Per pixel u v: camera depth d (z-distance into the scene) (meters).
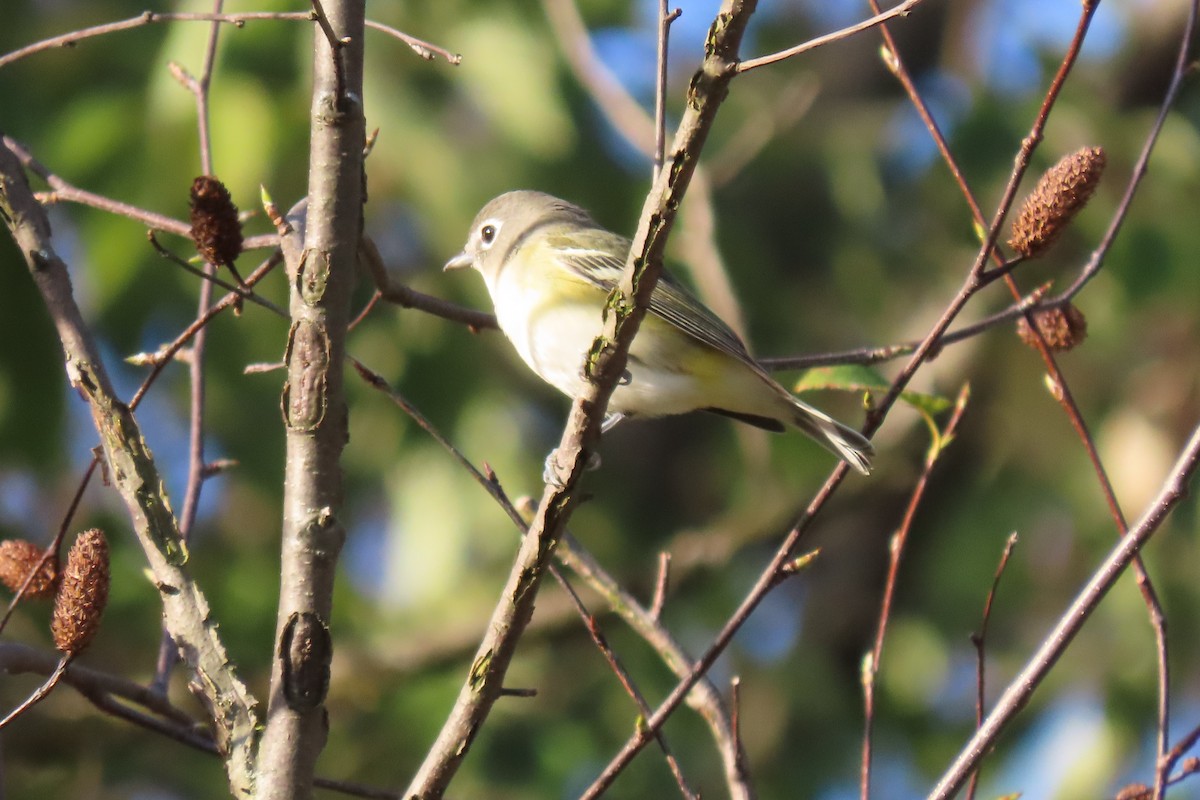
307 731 5.54
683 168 5.18
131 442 5.84
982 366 14.84
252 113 11.40
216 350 12.38
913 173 16.23
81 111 11.87
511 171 12.62
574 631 13.23
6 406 11.55
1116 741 13.72
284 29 11.45
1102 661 14.34
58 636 5.27
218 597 12.20
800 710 14.38
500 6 12.59
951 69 16.59
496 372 14.14
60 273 6.03
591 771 12.80
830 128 16.33
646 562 14.45
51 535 12.77
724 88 5.04
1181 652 13.73
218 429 12.67
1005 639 14.99
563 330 8.98
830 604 15.91
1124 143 14.05
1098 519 14.07
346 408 5.79
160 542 5.81
